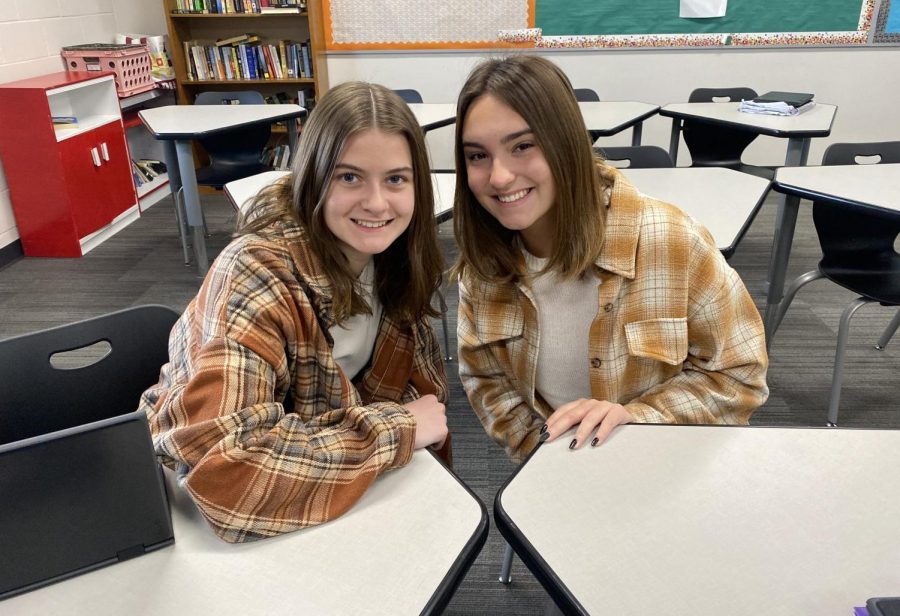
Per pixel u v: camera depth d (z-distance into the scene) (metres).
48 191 3.56
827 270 2.14
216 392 0.80
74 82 3.66
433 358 1.23
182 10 4.67
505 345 1.23
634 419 1.05
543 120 0.94
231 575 0.70
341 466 0.82
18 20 3.73
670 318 1.09
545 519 0.77
